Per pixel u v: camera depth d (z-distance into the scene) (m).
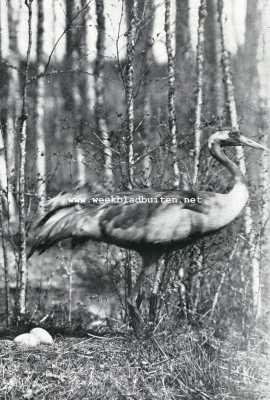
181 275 8.23
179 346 6.98
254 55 11.09
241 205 7.14
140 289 7.76
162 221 6.94
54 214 7.28
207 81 13.10
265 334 7.80
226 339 7.57
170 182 8.50
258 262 8.62
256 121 10.12
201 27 8.77
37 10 14.95
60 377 6.50
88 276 10.37
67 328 7.91
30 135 12.34
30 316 8.46
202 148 8.59
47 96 15.23
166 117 10.74
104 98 12.19
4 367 6.56
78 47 12.05
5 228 10.98
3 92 13.96
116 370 6.63
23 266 8.43
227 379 6.70
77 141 9.04
